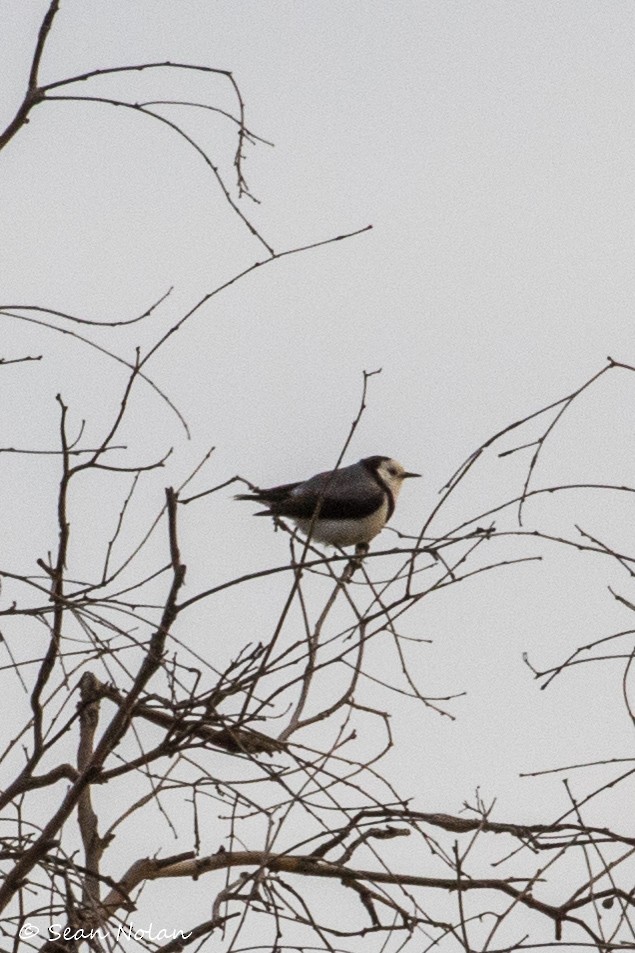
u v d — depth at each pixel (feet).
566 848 33.50
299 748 34.19
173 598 32.17
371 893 38.37
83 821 38.24
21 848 32.91
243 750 32.37
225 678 32.37
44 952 31.32
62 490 32.04
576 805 34.12
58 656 31.81
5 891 31.12
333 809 31.65
